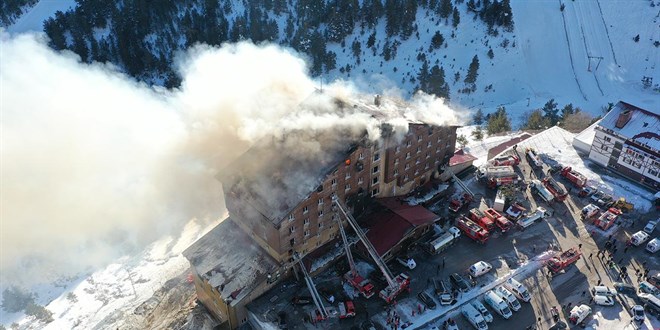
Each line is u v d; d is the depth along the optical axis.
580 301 58.22
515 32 173.62
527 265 63.16
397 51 166.75
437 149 73.44
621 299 58.16
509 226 68.75
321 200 60.53
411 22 170.50
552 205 73.12
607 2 191.12
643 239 65.62
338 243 64.81
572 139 89.25
